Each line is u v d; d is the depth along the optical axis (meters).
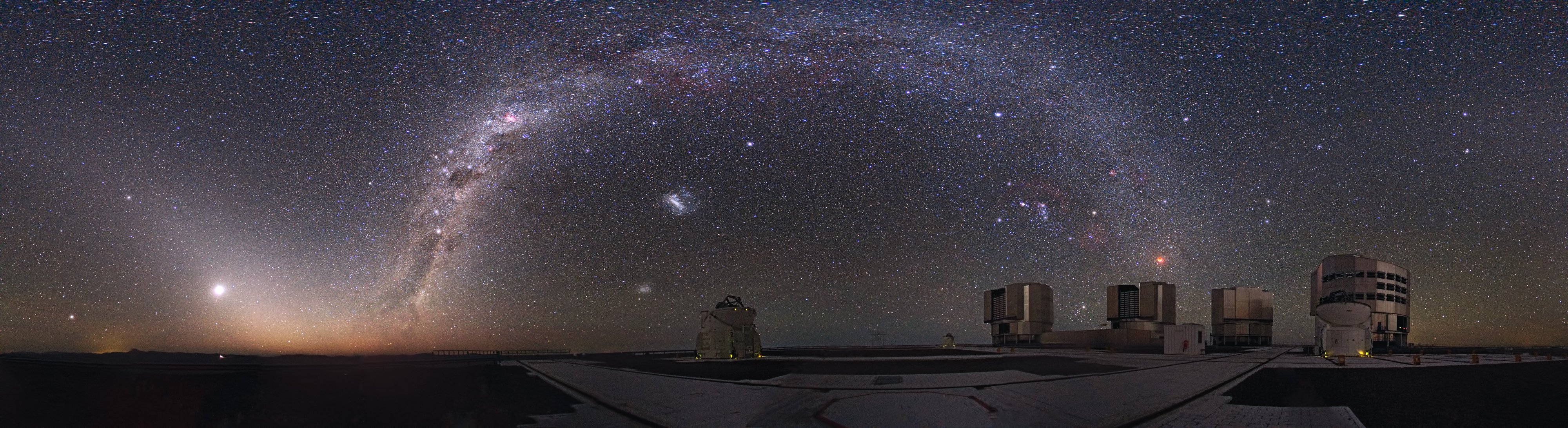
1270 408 18.30
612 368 35.72
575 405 21.31
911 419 17.56
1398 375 26.09
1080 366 33.47
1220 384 23.97
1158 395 20.91
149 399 20.80
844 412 18.77
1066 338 70.00
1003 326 74.75
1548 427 15.27
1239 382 24.73
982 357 45.25
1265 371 29.27
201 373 25.92
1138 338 65.81
